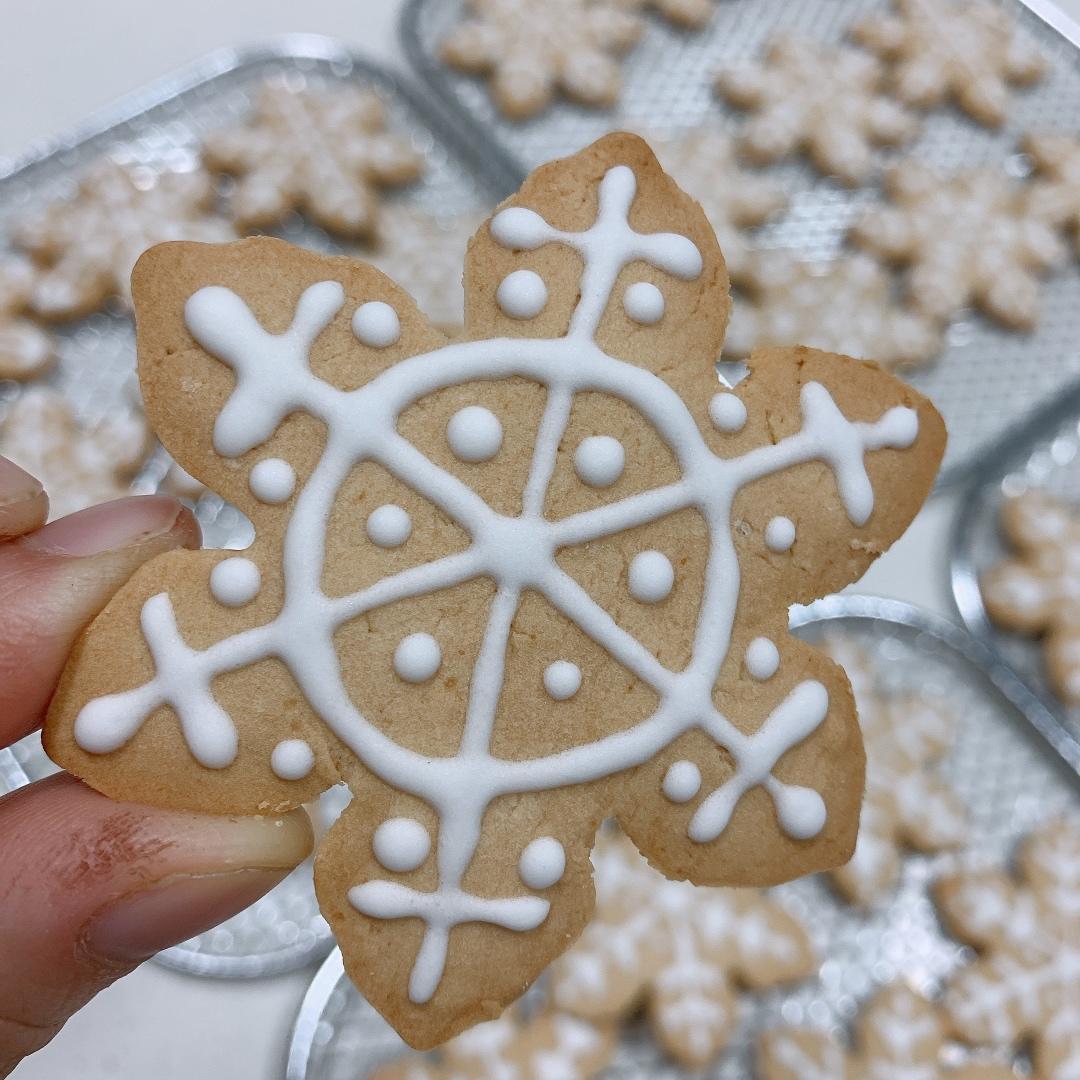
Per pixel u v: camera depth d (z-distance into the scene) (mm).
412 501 97
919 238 198
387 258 184
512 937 96
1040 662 179
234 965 153
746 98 205
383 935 95
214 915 100
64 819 101
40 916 99
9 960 101
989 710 177
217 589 96
